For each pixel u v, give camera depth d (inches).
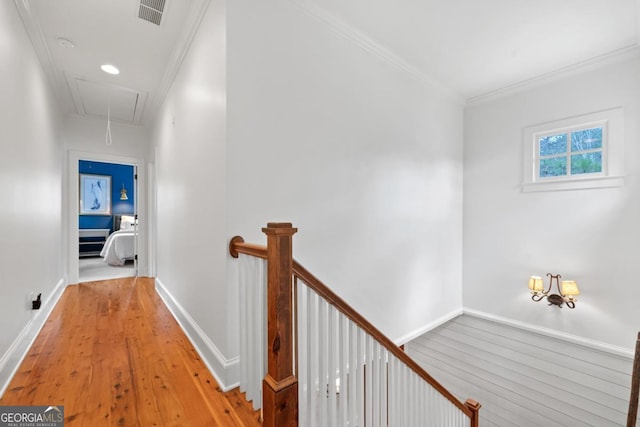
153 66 115.7
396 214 115.4
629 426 75.3
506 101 142.5
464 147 157.4
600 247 116.1
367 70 103.7
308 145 85.0
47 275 112.2
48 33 94.7
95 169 285.1
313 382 48.3
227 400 61.3
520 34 101.3
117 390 63.4
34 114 95.9
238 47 69.6
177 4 82.7
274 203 76.9
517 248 138.6
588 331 117.9
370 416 55.4
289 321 44.9
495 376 140.9
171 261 120.0
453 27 96.9
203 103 82.5
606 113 114.7
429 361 164.7
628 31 99.7
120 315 111.2
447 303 144.5
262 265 53.5
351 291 98.0
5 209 68.9
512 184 140.7
